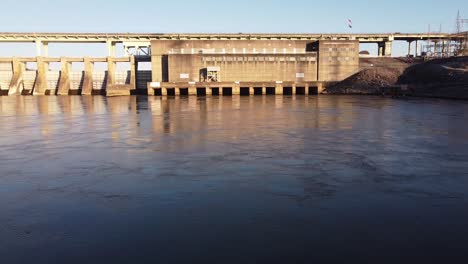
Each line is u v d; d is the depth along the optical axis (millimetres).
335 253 11742
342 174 20453
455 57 102562
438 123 40719
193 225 13805
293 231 13281
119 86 102812
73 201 16406
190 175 20344
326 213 14891
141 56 111812
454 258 11445
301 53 105812
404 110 55531
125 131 36094
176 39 116250
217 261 11281
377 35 120875
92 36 114875
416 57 116500
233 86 99250
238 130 36312
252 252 11820
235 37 117875
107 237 12875
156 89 102625
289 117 47000
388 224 13844
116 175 20484
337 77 107125
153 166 22391
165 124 40938
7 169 21938
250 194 17172
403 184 18625
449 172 20797
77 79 110562
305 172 20891
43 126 40094
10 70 109625
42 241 12609
